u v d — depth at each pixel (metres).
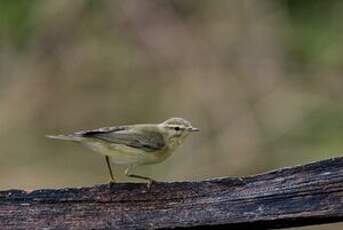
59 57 19.25
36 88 18.77
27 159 17.23
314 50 19.33
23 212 6.11
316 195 6.05
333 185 6.05
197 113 17.64
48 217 6.11
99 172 16.50
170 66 18.66
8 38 19.61
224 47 18.64
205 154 16.62
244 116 17.36
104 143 7.35
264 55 18.62
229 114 17.45
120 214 6.11
